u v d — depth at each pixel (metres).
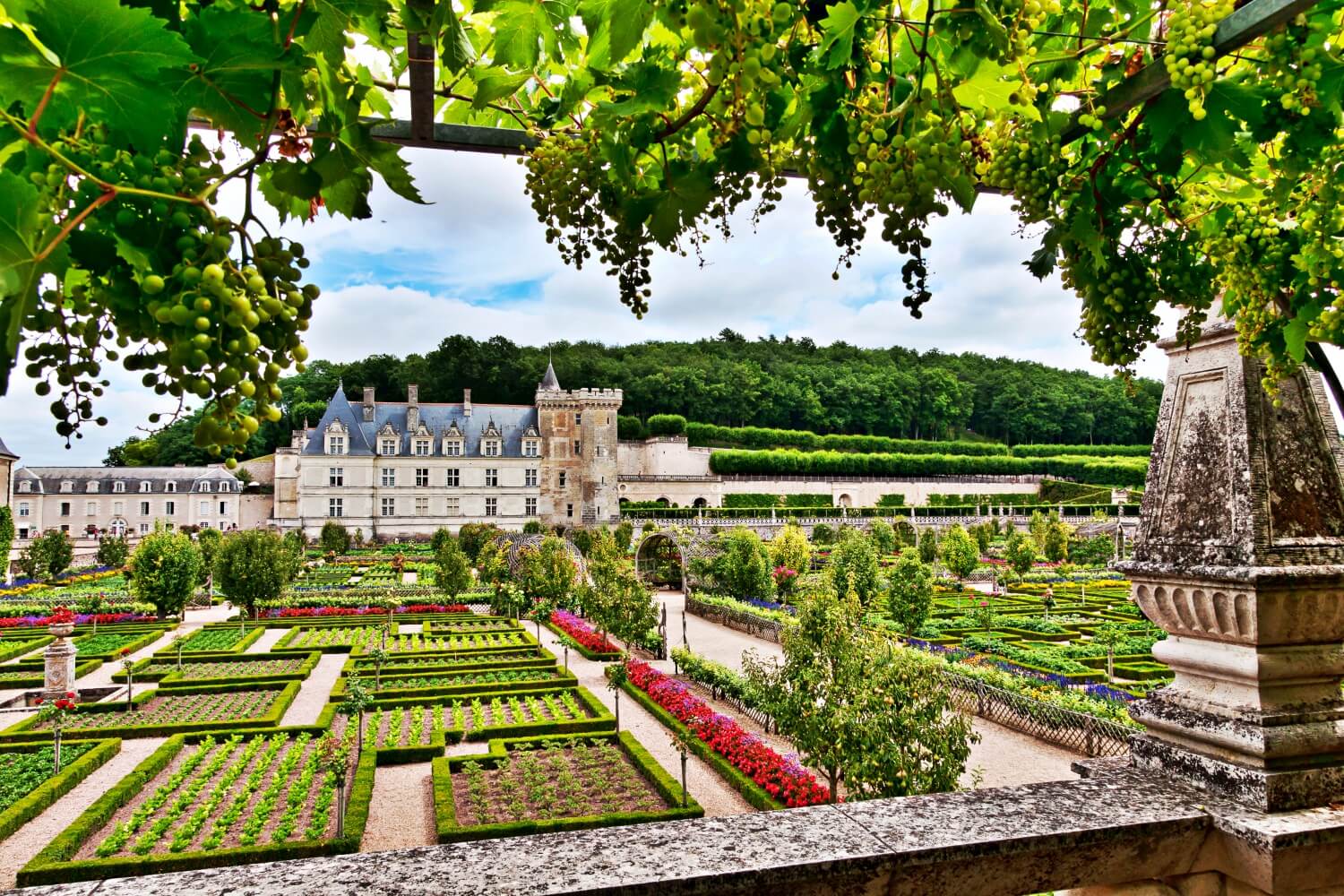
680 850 2.42
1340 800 2.93
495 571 37.62
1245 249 2.67
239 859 10.84
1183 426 3.56
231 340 1.38
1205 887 2.82
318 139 1.96
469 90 2.50
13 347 1.29
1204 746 3.15
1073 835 2.59
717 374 113.75
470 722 18.30
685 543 41.97
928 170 1.97
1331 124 2.17
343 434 76.19
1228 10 1.88
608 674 17.70
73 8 1.25
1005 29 1.87
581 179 2.35
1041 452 113.81
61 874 10.41
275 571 32.59
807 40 2.18
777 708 10.88
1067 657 23.33
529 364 103.31
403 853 2.41
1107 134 2.56
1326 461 3.38
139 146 1.48
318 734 16.95
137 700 19.78
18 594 44.00
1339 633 3.14
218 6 1.64
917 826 2.62
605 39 2.15
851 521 77.31
